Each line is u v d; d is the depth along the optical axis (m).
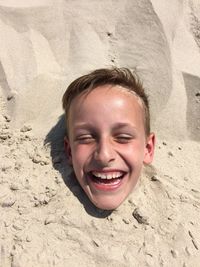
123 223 0.37
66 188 0.39
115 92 0.37
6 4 0.54
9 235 0.35
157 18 0.57
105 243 0.35
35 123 0.47
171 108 0.52
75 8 0.57
